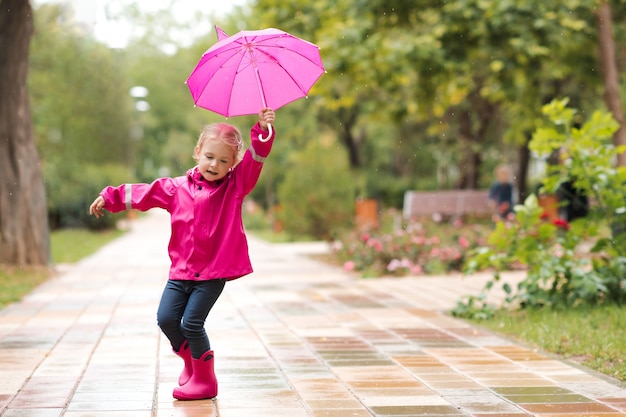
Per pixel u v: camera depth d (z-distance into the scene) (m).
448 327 8.23
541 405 5.01
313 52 5.12
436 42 18.50
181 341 5.25
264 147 4.95
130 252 21.55
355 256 15.27
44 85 31.58
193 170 5.16
